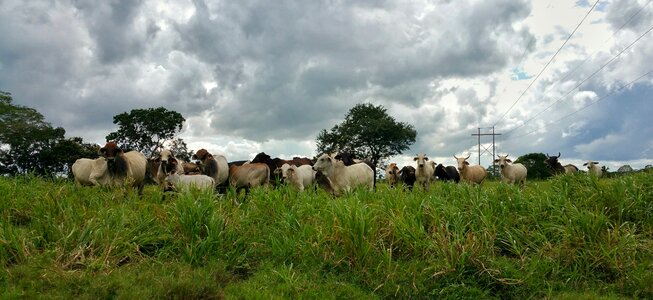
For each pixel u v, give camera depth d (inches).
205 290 214.8
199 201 288.0
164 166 497.0
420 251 254.1
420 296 223.3
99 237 251.3
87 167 488.4
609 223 274.1
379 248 258.1
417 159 634.2
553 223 279.7
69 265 232.5
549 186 361.4
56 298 203.0
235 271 250.4
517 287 229.8
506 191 333.7
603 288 232.5
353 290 224.2
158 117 1482.5
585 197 320.5
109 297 209.8
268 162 627.8
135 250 252.8
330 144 1966.0
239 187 552.1
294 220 284.5
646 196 316.8
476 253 243.1
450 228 276.7
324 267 247.6
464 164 730.2
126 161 458.0
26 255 235.3
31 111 1349.7
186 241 259.4
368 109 1961.1
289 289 221.1
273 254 257.8
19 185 370.6
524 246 269.7
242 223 283.1
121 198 341.1
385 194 325.4
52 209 292.2
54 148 1176.2
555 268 243.8
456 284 227.6
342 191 492.4
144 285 217.5
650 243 263.0
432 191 365.7
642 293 225.3
